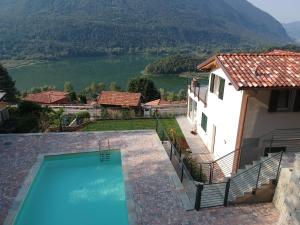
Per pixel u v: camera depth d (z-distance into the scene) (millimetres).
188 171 15438
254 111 14312
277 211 12320
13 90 65438
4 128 22734
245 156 15086
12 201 12828
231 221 11703
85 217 12984
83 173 16406
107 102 46312
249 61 15359
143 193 13555
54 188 14984
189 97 26422
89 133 20766
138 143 19219
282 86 13047
